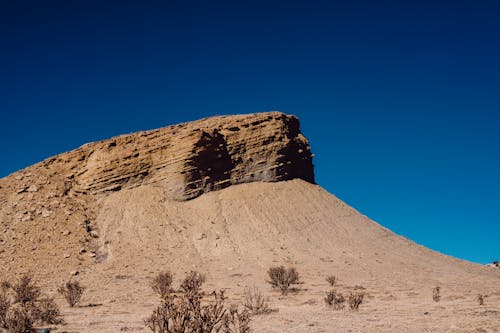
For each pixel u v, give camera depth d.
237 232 52.53
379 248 55.06
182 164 59.31
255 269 43.94
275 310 19.53
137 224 52.41
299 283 39.03
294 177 66.75
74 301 27.00
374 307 21.75
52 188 57.75
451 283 41.62
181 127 67.38
